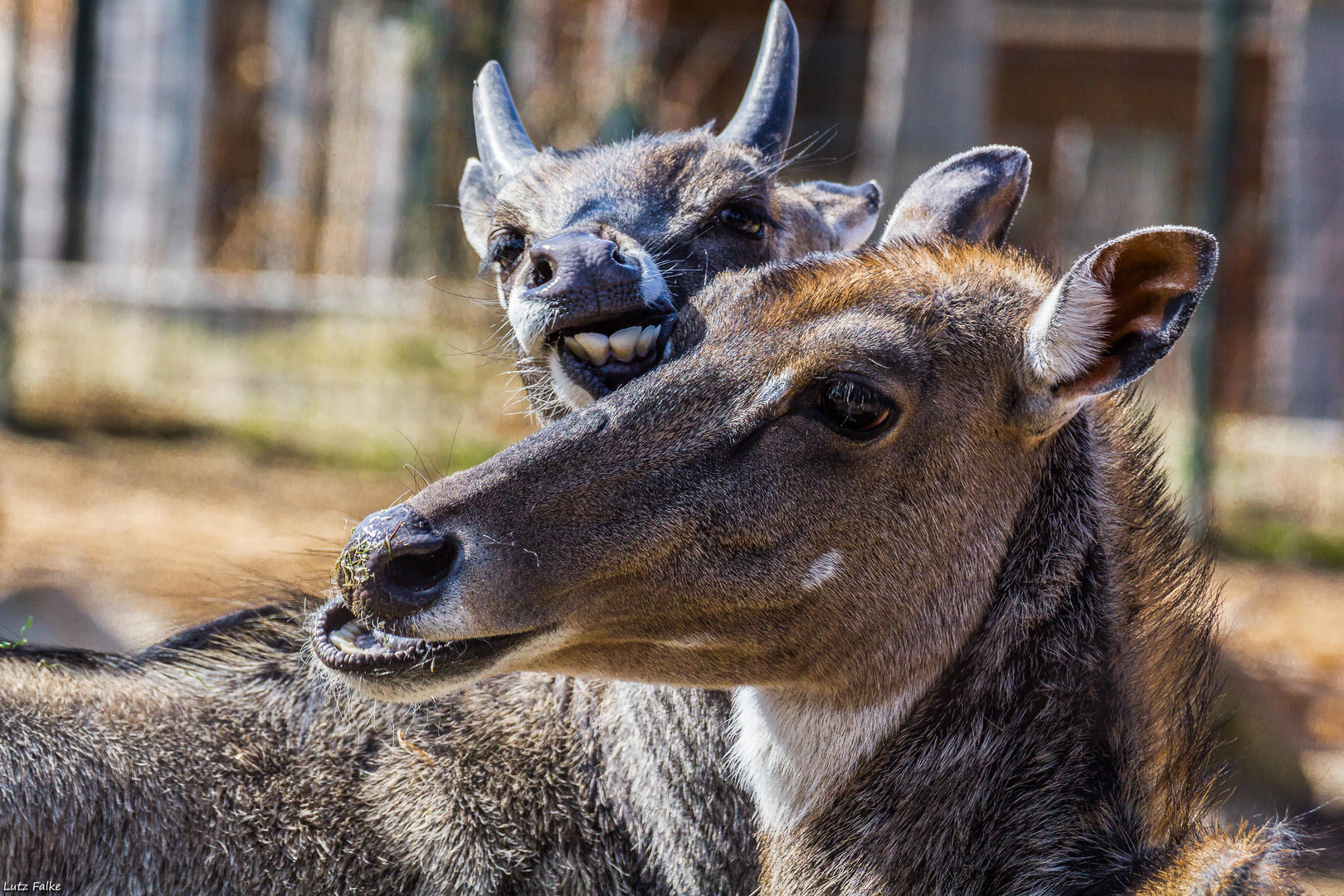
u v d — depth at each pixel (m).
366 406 26.23
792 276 6.84
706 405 6.50
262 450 24.64
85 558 17.45
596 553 6.28
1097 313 6.66
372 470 24.02
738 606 6.55
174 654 8.83
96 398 25.84
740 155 9.23
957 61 30.12
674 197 8.90
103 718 8.10
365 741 8.31
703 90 30.77
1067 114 40.06
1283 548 22.27
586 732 8.19
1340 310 29.27
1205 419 22.56
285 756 8.27
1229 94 23.44
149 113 32.28
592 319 7.53
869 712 7.03
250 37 33.34
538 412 8.92
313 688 8.43
